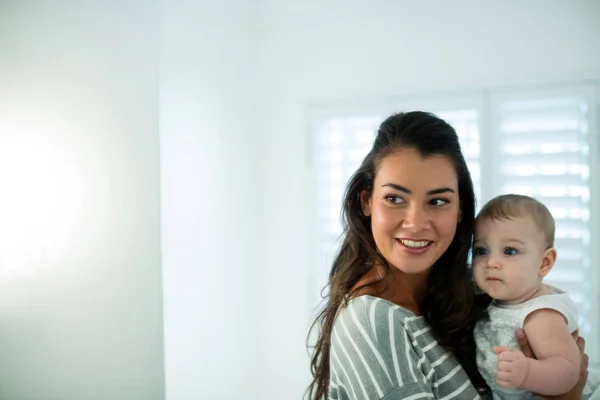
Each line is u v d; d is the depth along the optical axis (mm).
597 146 1486
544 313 777
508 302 835
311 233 1899
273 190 1996
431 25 1731
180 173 1512
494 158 1598
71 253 1157
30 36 1127
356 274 824
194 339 1598
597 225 1478
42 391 1130
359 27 1850
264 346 2016
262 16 1991
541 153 1542
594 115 1490
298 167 1952
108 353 1188
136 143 1241
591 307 1478
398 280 797
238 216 1877
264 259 2014
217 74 1732
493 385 768
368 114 1798
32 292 1120
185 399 1554
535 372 711
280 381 1990
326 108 1866
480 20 1658
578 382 792
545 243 824
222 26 1764
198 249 1621
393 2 1788
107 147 1202
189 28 1547
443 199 727
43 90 1137
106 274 1192
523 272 800
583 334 1481
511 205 841
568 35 1545
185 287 1548
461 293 825
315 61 1921
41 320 1128
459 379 726
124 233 1215
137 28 1257
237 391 1842
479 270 844
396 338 687
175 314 1492
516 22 1610
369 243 816
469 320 830
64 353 1146
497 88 1605
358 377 670
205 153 1656
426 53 1738
